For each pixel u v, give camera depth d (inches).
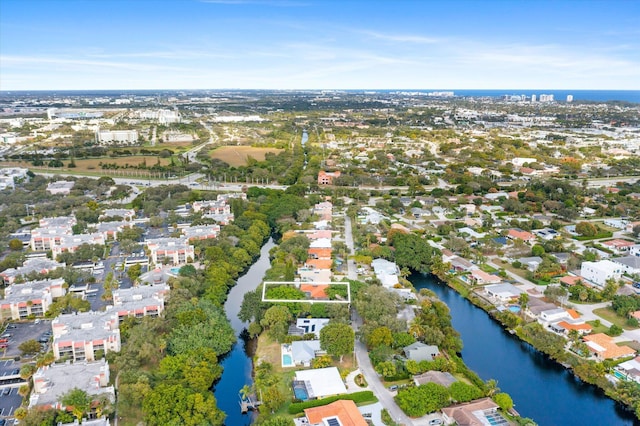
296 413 7416.3
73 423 6722.4
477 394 7652.6
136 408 7367.1
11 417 7155.5
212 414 7116.1
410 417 7347.4
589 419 7652.6
